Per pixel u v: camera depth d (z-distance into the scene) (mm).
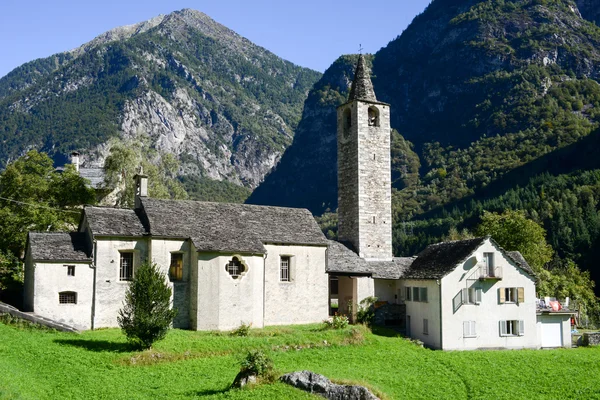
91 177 75812
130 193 68188
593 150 159000
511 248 77000
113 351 35312
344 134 61375
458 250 50594
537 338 50031
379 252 58375
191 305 44719
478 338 47844
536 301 55344
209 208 50469
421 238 146750
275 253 49719
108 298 43625
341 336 42500
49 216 56062
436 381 34406
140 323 35031
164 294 36094
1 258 51156
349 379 30547
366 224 58156
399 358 39844
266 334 42156
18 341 35906
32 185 58219
